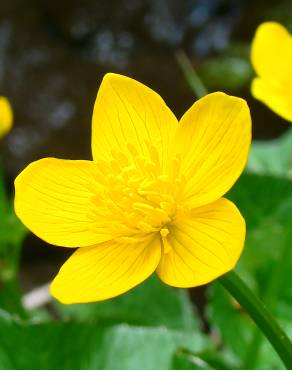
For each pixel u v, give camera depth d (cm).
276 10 62
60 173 19
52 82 60
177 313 29
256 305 18
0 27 65
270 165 32
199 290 39
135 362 23
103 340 24
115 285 18
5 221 27
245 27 63
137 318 27
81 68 62
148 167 19
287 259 24
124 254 19
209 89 53
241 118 18
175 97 57
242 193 27
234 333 26
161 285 29
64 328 23
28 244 50
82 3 68
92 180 19
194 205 18
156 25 68
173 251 18
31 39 65
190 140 19
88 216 19
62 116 58
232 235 17
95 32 67
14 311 27
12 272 27
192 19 68
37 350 23
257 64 24
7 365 23
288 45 24
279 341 18
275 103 23
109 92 19
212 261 18
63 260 51
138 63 62
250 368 24
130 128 19
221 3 67
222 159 18
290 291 26
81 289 18
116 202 19
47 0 67
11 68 62
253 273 26
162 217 18
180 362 23
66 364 23
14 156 55
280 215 27
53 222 19
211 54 64
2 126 28
